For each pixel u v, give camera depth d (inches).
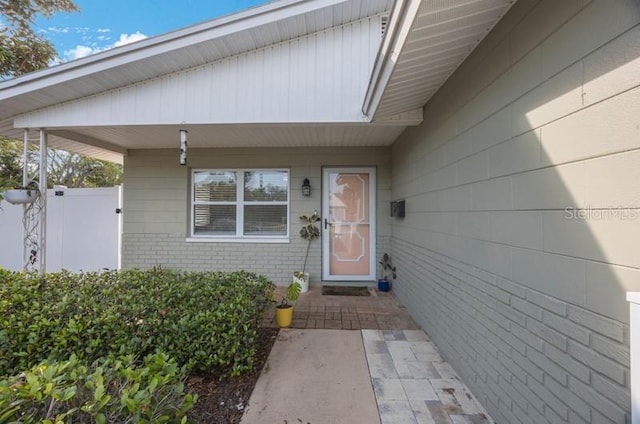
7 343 87.3
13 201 159.3
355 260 227.5
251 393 94.3
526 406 68.9
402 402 90.7
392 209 206.2
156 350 85.4
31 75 138.6
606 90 49.0
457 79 105.8
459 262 104.8
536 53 65.4
